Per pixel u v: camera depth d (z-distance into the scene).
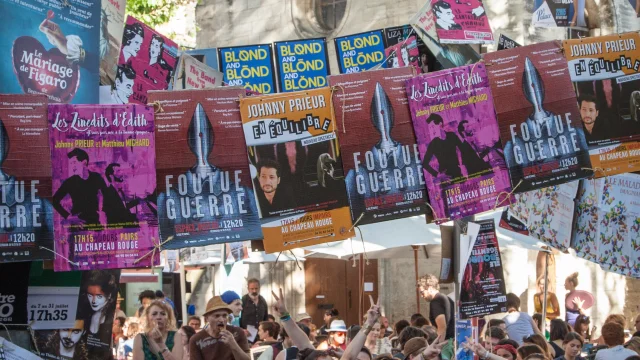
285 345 12.84
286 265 25.42
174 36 22.39
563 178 9.65
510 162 9.52
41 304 8.70
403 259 24.48
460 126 9.38
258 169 8.77
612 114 9.91
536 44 9.77
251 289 15.77
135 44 11.16
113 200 8.38
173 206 8.53
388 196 9.07
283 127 8.88
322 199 8.90
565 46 9.84
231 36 27.97
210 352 9.97
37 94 8.25
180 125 8.62
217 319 9.98
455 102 9.40
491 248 9.80
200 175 8.62
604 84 9.92
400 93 9.25
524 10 23.62
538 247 15.20
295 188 8.84
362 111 9.11
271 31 27.33
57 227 8.21
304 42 14.25
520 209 11.02
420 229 14.96
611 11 23.41
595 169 9.80
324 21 26.56
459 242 9.84
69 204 8.26
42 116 8.26
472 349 9.66
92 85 9.17
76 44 9.04
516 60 9.68
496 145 9.50
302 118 8.94
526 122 9.64
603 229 11.20
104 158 8.39
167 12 19.88
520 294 22.72
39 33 8.74
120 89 10.98
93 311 8.82
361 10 25.78
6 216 8.09
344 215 8.95
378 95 9.16
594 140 9.83
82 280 8.84
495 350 10.56
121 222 8.38
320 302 25.28
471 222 9.72
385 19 25.41
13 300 8.60
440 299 13.13
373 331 11.48
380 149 9.12
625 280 24.61
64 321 8.73
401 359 10.48
